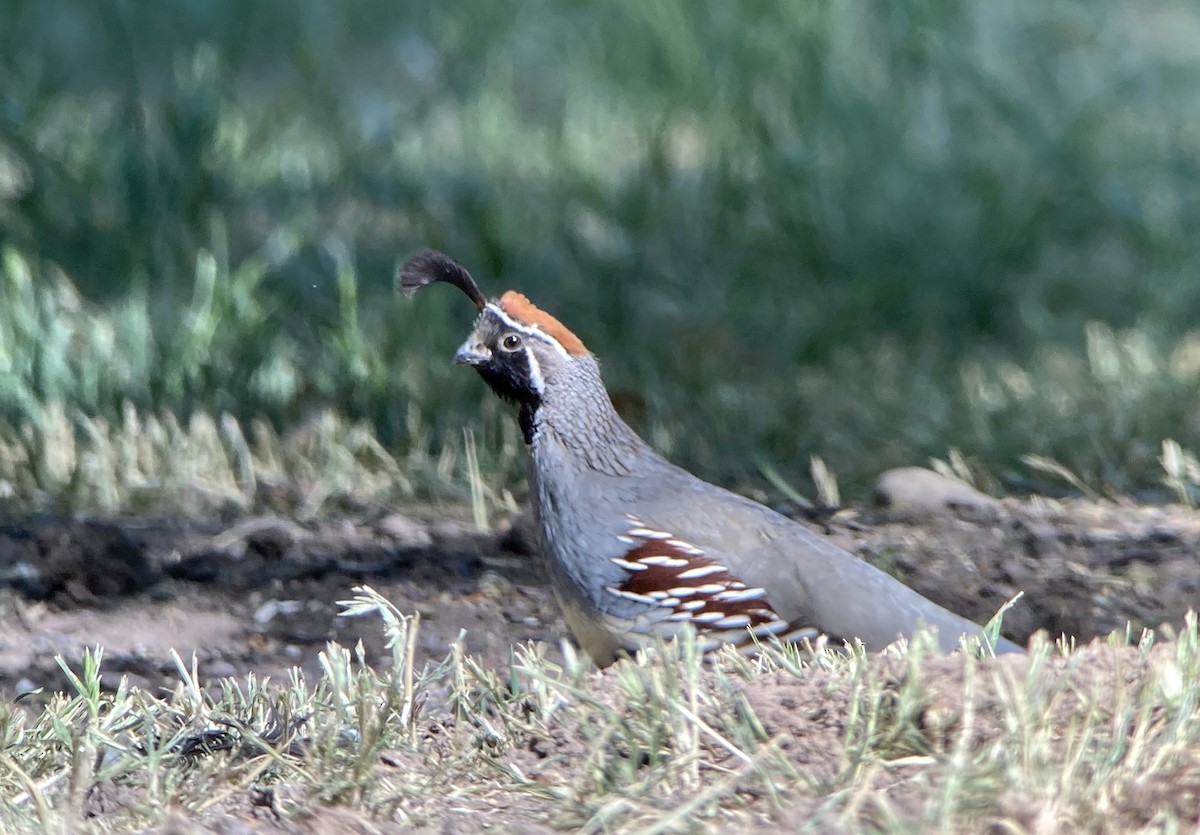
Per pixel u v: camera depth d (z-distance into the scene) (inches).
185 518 405.4
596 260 580.1
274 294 528.7
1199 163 683.4
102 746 247.4
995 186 609.3
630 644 309.0
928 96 676.7
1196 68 767.1
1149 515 412.2
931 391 502.0
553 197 638.5
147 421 438.9
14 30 670.5
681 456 456.4
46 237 539.2
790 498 426.9
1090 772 216.2
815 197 601.9
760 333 540.4
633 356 512.1
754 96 661.3
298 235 569.3
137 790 239.3
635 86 734.5
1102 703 229.6
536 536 359.9
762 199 609.0
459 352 314.7
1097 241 627.2
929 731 228.2
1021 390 498.6
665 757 232.1
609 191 643.5
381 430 455.5
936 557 373.7
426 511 417.1
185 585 361.7
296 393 470.0
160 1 741.3
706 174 636.1
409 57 792.9
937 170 635.5
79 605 346.3
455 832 221.5
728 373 517.0
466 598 358.0
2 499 409.4
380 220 623.5
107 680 307.9
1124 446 454.3
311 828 222.2
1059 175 631.8
